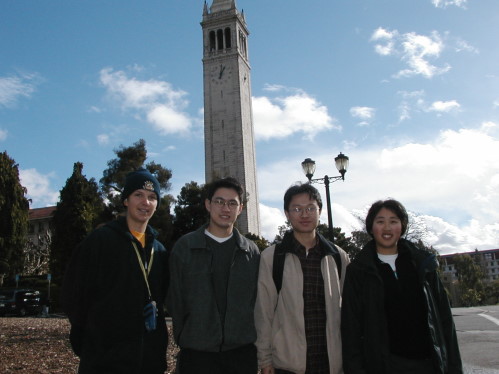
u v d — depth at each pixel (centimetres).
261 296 568
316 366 544
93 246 497
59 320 2583
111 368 468
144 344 496
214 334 523
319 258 578
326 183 1991
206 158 6738
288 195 594
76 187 4806
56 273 4662
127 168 3716
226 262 563
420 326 505
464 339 1373
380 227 551
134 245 516
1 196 4503
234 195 580
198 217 4153
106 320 477
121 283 489
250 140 7238
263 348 557
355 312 527
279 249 576
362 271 530
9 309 3350
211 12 7400
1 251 4459
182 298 540
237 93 6869
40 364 1070
